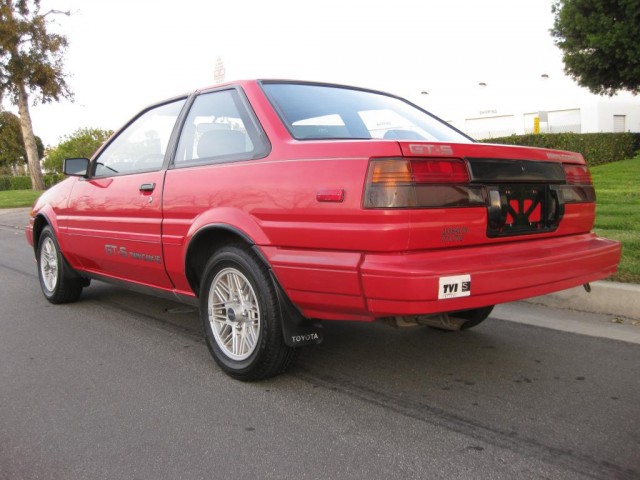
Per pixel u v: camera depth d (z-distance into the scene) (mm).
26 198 22562
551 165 3289
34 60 23859
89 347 4273
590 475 2352
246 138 3469
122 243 4383
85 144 43969
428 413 2984
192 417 3025
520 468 2420
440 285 2602
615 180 12266
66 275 5473
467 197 2830
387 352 3957
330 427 2857
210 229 3465
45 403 3264
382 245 2660
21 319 5141
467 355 3854
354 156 2799
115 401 3264
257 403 3180
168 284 4121
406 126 3891
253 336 3418
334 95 3898
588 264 3277
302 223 2961
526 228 3131
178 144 4020
